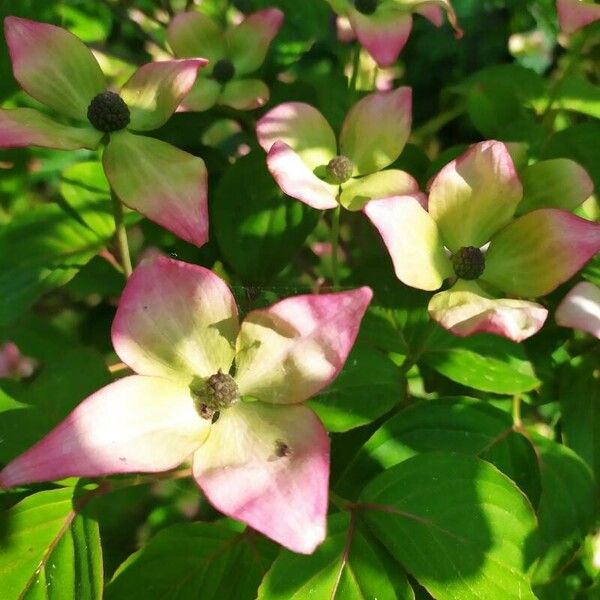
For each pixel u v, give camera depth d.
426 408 0.19
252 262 0.22
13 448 0.17
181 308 0.14
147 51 0.31
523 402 0.22
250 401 0.15
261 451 0.14
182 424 0.14
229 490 0.13
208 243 0.24
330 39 0.31
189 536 0.17
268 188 0.22
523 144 0.22
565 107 0.26
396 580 0.16
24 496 0.18
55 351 0.23
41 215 0.22
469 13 0.32
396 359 0.22
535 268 0.17
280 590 0.15
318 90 0.27
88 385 0.18
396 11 0.22
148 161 0.18
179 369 0.15
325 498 0.13
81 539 0.16
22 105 0.23
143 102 0.19
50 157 0.25
